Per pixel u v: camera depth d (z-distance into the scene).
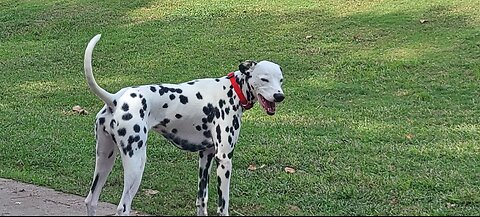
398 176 7.76
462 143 9.16
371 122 10.41
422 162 8.36
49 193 7.18
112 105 5.66
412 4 17.22
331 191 7.23
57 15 18.33
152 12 18.27
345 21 16.52
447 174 7.81
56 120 10.77
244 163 8.40
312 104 11.61
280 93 5.91
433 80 12.82
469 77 12.88
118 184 7.57
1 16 18.55
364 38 15.37
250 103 6.06
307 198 7.05
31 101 12.12
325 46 15.05
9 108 11.64
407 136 9.57
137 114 5.64
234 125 6.00
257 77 5.95
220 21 17.20
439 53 14.16
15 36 17.08
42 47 16.08
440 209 6.66
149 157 8.70
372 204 6.86
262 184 7.55
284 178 7.75
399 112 10.97
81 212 6.41
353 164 8.27
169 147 9.11
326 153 8.79
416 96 11.88
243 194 7.22
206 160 6.24
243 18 17.31
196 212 6.48
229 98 6.00
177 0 19.16
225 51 15.05
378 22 16.23
